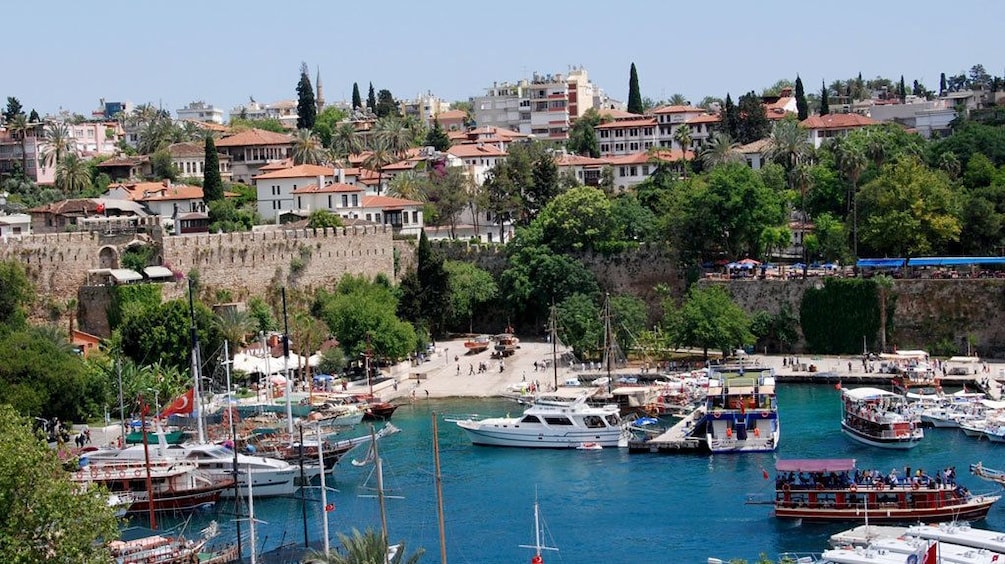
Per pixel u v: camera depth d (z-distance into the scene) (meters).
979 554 114.94
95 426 181.50
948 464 158.75
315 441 162.88
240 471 151.00
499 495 152.38
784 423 186.88
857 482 140.50
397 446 179.25
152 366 198.88
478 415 198.00
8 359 169.88
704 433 178.38
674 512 143.12
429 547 132.62
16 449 101.00
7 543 97.62
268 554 126.44
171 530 139.50
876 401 175.62
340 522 141.75
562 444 177.50
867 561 113.19
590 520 141.00
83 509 102.75
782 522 138.00
